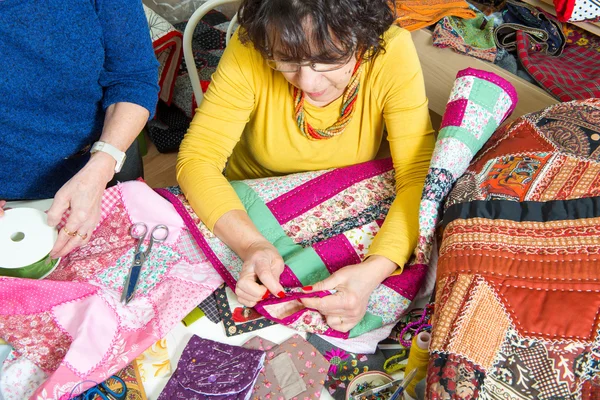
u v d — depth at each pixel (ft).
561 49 6.39
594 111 3.86
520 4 6.59
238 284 3.47
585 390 2.73
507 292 3.06
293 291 3.50
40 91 3.82
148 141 8.28
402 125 4.17
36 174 4.35
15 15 3.41
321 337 3.51
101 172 3.73
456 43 6.15
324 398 3.21
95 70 3.94
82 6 3.62
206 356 3.30
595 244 3.15
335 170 4.41
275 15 3.18
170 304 3.49
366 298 3.56
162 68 7.47
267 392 3.18
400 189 4.12
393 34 4.03
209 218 3.92
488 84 4.08
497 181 3.63
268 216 4.09
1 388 3.14
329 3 3.13
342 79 3.76
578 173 3.51
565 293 3.01
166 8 8.37
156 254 3.78
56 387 3.03
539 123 3.92
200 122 4.37
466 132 3.93
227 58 4.23
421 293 3.88
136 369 3.27
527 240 3.26
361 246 3.93
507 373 2.81
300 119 4.26
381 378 3.22
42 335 3.28
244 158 5.32
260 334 3.49
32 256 3.36
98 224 3.90
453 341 2.92
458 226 3.43
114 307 3.38
